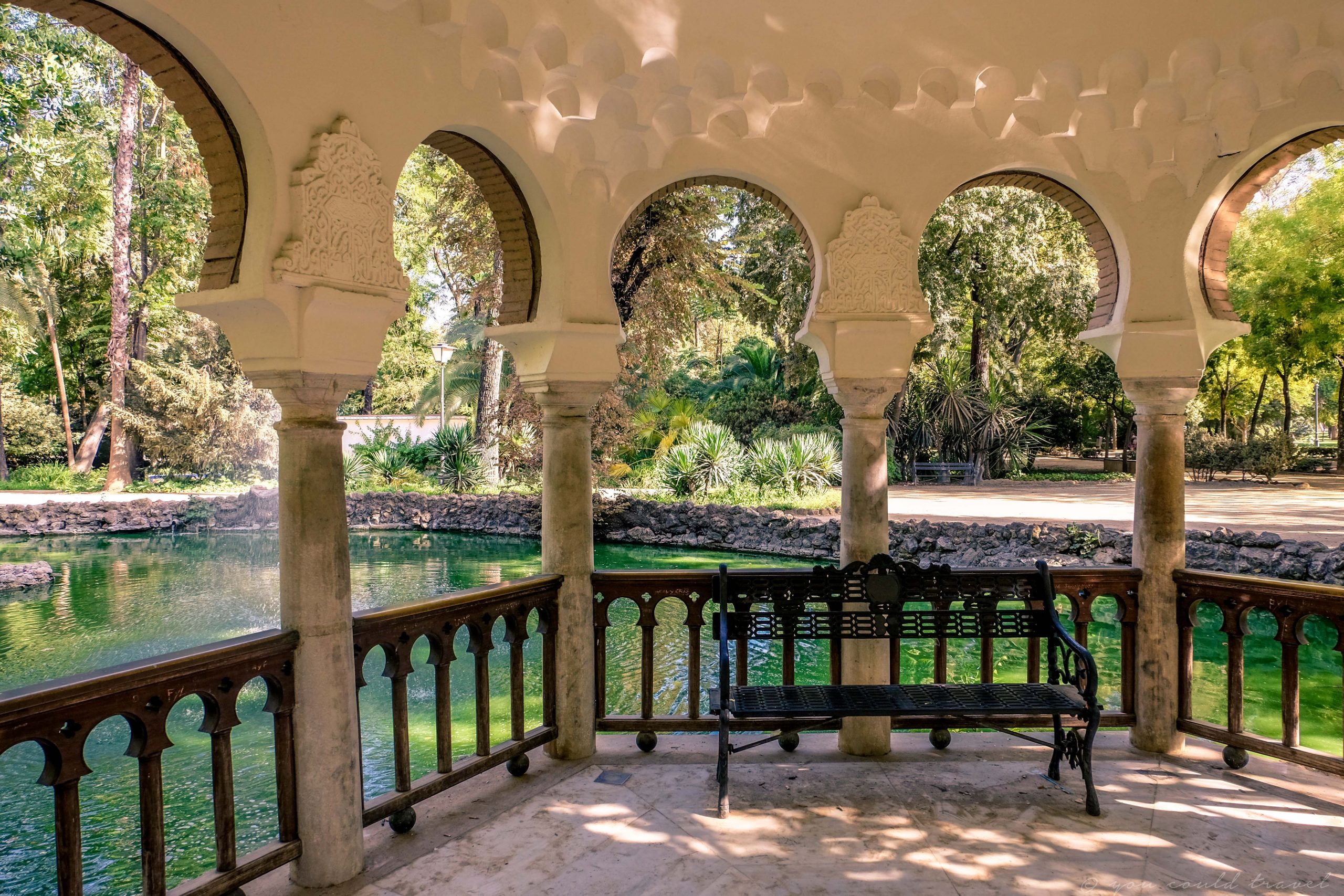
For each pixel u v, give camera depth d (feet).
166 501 66.28
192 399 76.89
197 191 77.82
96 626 32.32
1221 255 13.57
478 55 10.93
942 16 12.31
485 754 12.19
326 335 9.27
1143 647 13.67
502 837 10.94
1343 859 10.27
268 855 9.29
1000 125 13.17
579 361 12.92
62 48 63.57
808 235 13.97
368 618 10.31
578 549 13.43
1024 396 87.04
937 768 13.11
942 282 67.72
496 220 13.25
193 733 20.43
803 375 72.59
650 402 72.79
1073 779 12.67
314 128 9.20
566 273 12.70
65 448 97.60
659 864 10.25
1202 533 39.86
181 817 15.57
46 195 67.10
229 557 51.31
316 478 9.53
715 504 55.21
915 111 13.15
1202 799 11.94
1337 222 67.21
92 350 92.68
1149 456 13.69
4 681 25.07
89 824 15.38
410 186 77.00
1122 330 13.47
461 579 41.39
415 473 74.18
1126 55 12.22
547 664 13.46
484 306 65.62
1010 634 13.12
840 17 12.29
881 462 13.55
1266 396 118.11
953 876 9.93
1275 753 12.37
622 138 12.61
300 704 9.61
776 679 25.03
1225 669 25.26
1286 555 36.63
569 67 11.38
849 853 10.48
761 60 12.23
